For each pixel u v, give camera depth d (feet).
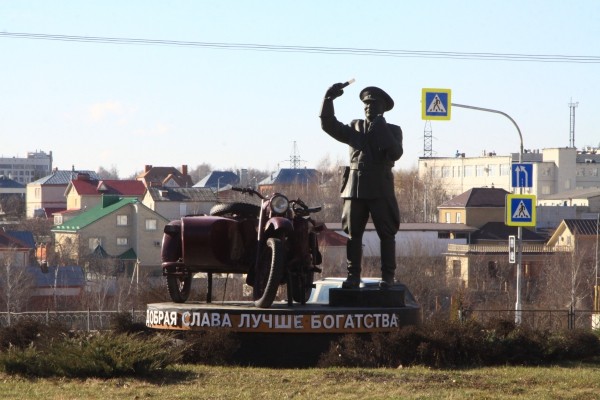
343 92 58.65
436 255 247.50
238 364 54.19
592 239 262.88
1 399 42.88
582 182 509.76
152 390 45.03
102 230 288.30
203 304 59.57
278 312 54.39
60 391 44.75
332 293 58.08
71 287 189.98
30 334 57.26
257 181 531.50
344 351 53.26
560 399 44.37
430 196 395.55
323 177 401.90
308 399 43.24
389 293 57.82
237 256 57.57
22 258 231.50
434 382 47.70
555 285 204.33
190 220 57.16
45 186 507.71
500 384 47.73
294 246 57.36
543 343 56.90
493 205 319.88
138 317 80.89
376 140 58.03
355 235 58.85
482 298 212.02
